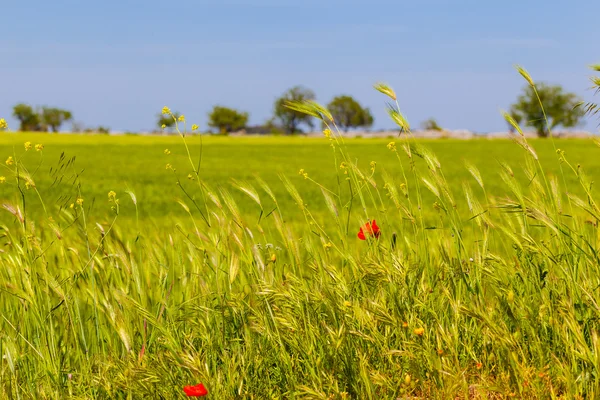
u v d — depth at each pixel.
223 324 3.41
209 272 3.95
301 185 24.22
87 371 3.32
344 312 3.17
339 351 3.10
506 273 3.63
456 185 22.14
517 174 25.75
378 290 3.58
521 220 3.73
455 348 3.13
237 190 21.92
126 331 3.24
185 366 2.87
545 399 2.86
